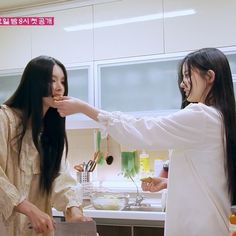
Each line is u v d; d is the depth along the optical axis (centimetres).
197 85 127
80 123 282
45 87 122
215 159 117
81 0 285
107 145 309
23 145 123
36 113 123
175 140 114
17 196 110
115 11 279
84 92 288
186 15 260
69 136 322
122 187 288
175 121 114
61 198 135
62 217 193
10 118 121
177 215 118
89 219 124
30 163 125
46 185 131
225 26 250
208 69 124
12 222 118
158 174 278
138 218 221
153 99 267
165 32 265
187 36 259
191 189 117
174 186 121
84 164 299
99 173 310
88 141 317
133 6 274
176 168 121
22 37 303
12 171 121
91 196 263
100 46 282
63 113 121
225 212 116
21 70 302
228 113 120
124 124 114
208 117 117
